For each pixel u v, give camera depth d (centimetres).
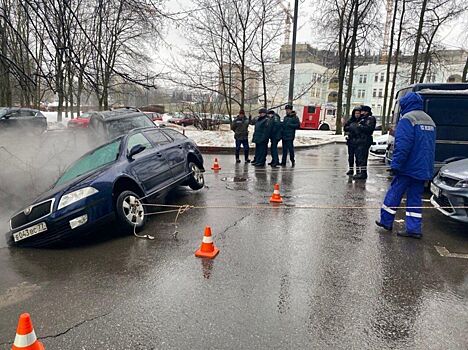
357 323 294
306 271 390
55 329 289
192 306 319
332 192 798
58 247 491
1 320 304
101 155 598
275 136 1150
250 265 406
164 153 674
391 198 517
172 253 447
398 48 2339
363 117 955
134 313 310
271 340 271
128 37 1969
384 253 442
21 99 1552
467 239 495
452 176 525
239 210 644
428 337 277
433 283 365
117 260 431
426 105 736
